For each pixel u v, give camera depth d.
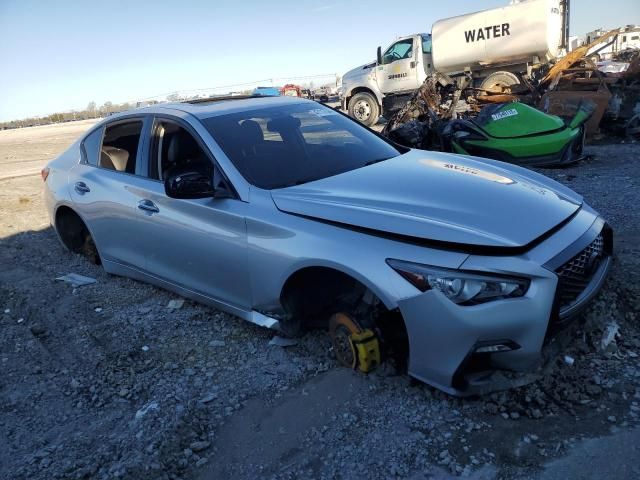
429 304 2.68
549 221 2.98
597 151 9.45
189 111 4.21
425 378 2.83
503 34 14.91
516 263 2.66
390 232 2.89
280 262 3.23
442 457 2.54
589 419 2.68
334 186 3.47
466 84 10.33
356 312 3.13
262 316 3.57
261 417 2.99
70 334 4.16
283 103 4.59
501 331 2.62
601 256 3.29
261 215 3.37
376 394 3.00
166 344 3.87
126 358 3.72
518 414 2.75
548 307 2.67
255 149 3.86
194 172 3.61
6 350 4.02
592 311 3.41
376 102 18.11
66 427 3.08
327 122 4.50
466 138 8.32
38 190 10.62
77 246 5.87
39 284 5.20
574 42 19.47
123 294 4.79
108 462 2.71
